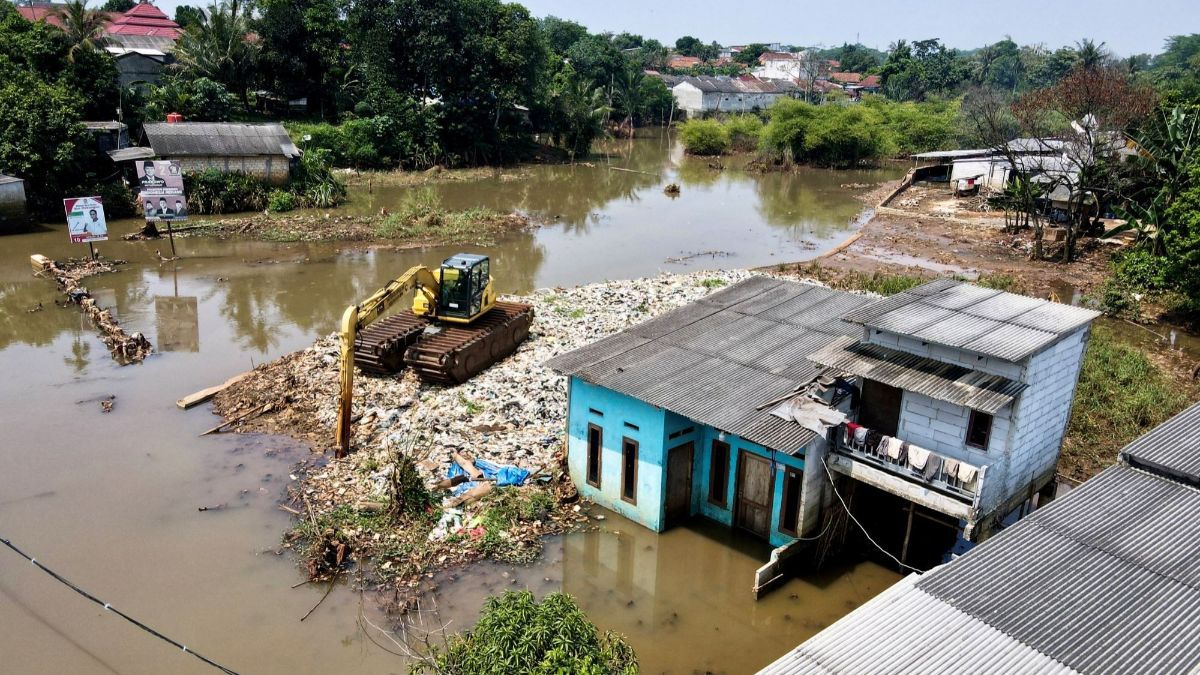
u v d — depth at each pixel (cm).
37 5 12181
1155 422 2430
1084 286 4012
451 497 1967
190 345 3009
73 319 3250
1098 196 4566
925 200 6538
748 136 9562
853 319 1783
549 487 2045
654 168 8169
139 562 1748
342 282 3856
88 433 2300
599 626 1623
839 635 1027
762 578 1695
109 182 5038
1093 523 1263
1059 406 1786
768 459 1806
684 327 2231
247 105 7581
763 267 4284
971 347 1603
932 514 1834
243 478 2080
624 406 1894
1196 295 3344
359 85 7788
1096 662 973
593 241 4919
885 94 13512
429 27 7056
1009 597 1093
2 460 2136
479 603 1656
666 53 16050
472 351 2575
